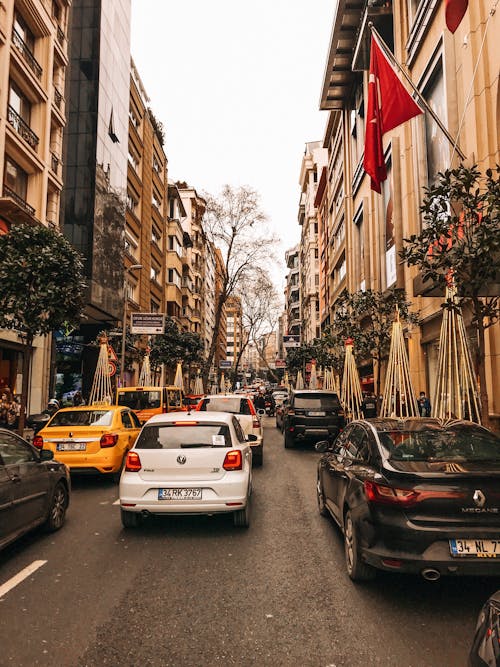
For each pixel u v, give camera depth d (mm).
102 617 3963
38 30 21141
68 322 12500
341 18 29812
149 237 42094
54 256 11828
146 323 26156
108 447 9648
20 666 3242
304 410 15648
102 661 3309
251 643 3553
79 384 30141
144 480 6332
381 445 5055
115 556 5520
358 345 18094
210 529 6668
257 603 4242
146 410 16250
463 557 4043
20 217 18438
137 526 6734
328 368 25938
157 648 3477
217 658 3348
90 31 27672
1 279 11492
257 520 7152
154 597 4363
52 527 6461
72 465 9461
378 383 17891
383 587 4621
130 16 34062
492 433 5348
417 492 4195
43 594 4434
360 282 34312
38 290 11625
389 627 3799
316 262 72812
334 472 6145
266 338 67312
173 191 51656
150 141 42844
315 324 71250
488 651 2211
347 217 37656
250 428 12484
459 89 15297
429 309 18578
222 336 121812
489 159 13164
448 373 8664
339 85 36000
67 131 26359
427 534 4078
